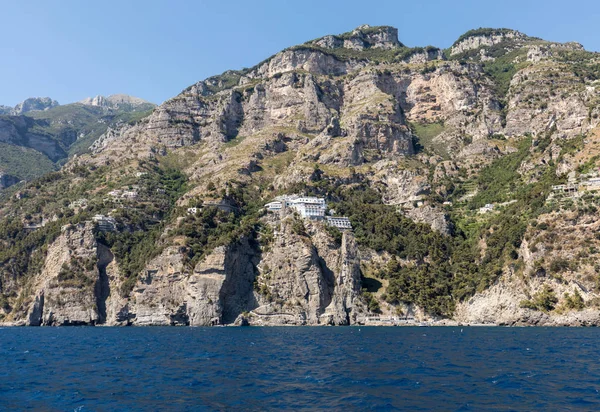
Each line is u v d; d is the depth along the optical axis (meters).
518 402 77.06
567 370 102.25
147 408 77.38
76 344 170.38
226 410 75.06
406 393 83.56
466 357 123.75
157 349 150.62
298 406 76.25
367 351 138.75
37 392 89.50
